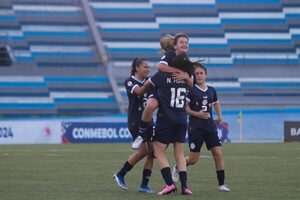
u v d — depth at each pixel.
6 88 127.44
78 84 129.12
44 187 31.64
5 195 28.09
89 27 140.00
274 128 103.44
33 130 97.56
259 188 31.36
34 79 128.88
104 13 142.00
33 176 37.97
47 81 129.00
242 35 141.25
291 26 142.75
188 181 35.28
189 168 44.19
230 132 102.38
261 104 124.19
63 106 126.88
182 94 28.48
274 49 139.88
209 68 132.88
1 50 133.88
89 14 140.75
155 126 28.64
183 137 28.98
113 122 97.62
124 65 135.12
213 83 130.88
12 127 97.19
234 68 132.75
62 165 47.31
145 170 30.12
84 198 27.14
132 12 142.25
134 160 30.59
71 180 35.47
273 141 100.38
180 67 28.44
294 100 128.75
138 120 31.30
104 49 137.00
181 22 141.88
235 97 128.62
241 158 55.09
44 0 141.12
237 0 144.88
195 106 31.34
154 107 28.53
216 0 144.00
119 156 58.88
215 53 139.00
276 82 131.25
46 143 95.38
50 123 97.62
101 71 131.12
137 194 28.81
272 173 40.06
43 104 126.50
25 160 53.16
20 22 138.50
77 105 127.06
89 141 97.19
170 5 143.62
